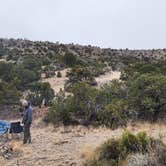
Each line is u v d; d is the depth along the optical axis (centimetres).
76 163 1236
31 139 1709
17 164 1305
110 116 2203
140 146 1094
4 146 1486
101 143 1319
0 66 5975
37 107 3909
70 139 1636
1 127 1741
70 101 2455
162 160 963
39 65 7012
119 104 2342
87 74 5559
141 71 4531
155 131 1681
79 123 2319
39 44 10881
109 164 1112
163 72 3941
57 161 1286
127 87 2648
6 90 3809
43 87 4381
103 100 2459
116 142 1197
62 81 6109
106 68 7062
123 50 11394
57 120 2392
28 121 1596
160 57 10094
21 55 8925
